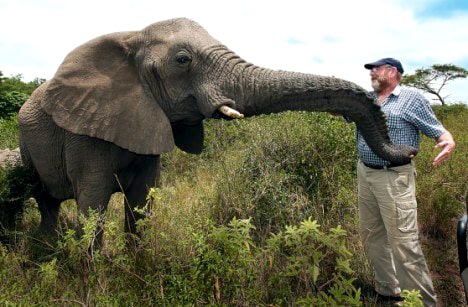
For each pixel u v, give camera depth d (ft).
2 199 14.43
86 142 12.73
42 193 15.56
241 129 22.53
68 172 13.34
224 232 8.77
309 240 10.88
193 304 9.16
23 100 63.72
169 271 10.80
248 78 11.20
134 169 13.85
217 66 11.43
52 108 12.44
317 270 8.16
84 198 12.88
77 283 10.70
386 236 12.68
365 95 10.34
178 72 11.64
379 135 10.71
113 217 15.64
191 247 11.07
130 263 10.62
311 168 17.12
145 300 9.89
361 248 13.96
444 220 16.93
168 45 11.78
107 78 12.37
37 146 14.32
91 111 12.16
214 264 8.79
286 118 19.47
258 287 10.16
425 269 11.59
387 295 12.71
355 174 17.74
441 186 18.10
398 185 11.49
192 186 22.36
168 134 11.91
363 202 12.64
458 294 13.28
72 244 10.25
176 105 11.90
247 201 15.28
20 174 14.78
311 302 8.25
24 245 13.55
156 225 11.78
